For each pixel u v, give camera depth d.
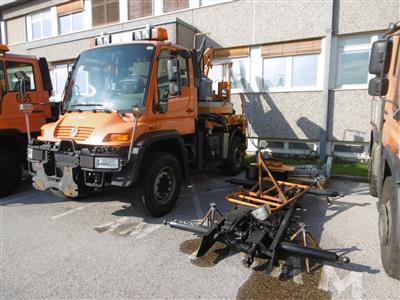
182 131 5.65
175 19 9.65
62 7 14.20
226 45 10.61
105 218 5.04
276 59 10.08
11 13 16.02
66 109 5.28
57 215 5.19
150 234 4.41
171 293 3.08
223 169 7.91
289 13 9.56
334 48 9.16
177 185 5.30
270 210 4.02
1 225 4.80
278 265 3.54
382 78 3.85
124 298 3.01
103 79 5.18
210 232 3.66
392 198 3.16
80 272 3.46
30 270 3.52
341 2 8.85
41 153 4.90
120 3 12.45
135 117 4.39
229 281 3.26
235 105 10.70
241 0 10.20
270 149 10.44
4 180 6.13
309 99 9.55
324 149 9.41
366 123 8.93
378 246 3.98
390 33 4.12
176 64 4.96
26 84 6.41
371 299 2.95
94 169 4.34
